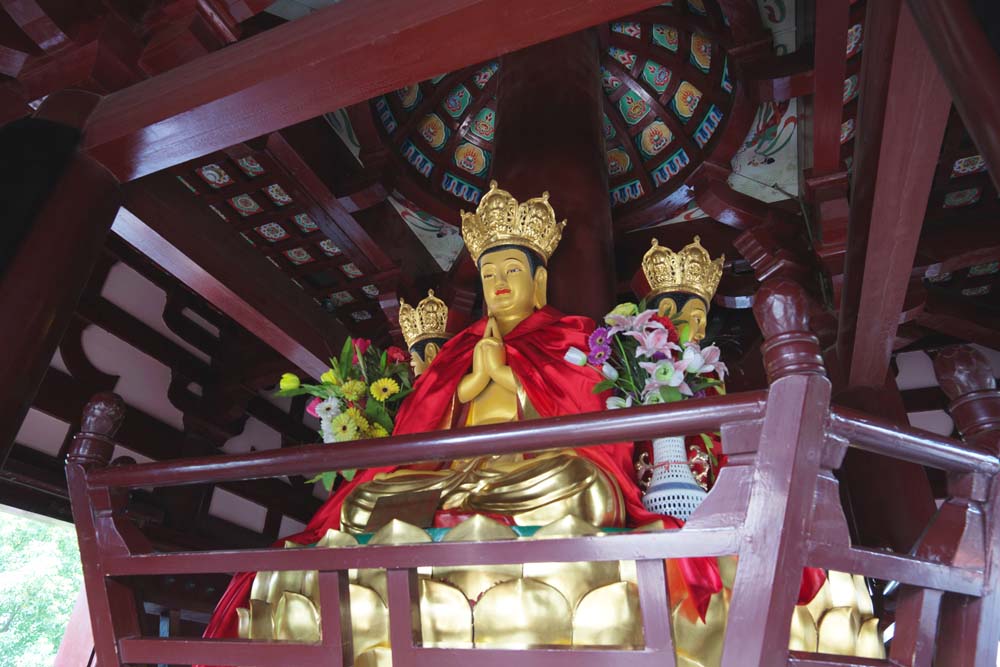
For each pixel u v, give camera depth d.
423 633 2.80
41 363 3.33
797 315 2.06
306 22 3.34
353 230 7.34
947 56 2.28
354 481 3.97
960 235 6.79
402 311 5.43
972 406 2.53
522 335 4.26
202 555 2.66
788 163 7.22
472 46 3.07
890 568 2.13
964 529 2.34
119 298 7.48
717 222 7.91
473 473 3.58
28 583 13.98
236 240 5.54
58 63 3.86
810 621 2.90
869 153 3.84
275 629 3.14
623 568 2.77
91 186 3.62
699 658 2.71
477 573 2.85
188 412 8.02
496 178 5.45
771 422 2.01
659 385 3.57
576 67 5.83
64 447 6.54
